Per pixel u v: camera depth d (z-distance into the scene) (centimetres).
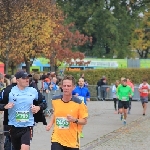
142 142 1958
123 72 5925
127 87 2719
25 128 1228
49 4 4650
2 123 1384
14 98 1217
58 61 5703
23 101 1220
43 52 4578
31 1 4219
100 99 5347
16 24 4009
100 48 8656
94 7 8438
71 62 5816
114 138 2077
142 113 3512
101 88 5334
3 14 3928
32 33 4353
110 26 8325
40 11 4397
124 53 8538
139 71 5944
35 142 1869
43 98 1256
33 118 1242
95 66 6650
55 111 1116
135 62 6681
